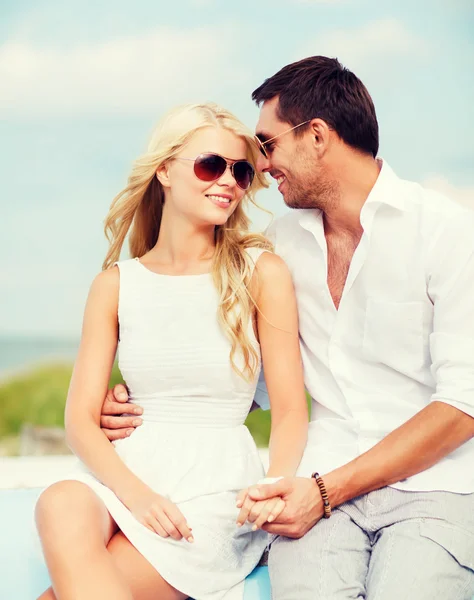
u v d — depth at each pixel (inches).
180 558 98.5
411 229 107.5
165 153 114.3
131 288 114.6
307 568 97.6
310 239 115.5
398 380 110.3
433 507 99.3
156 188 122.6
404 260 107.6
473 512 99.7
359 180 112.2
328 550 99.0
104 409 112.5
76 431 108.4
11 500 129.3
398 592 92.0
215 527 101.9
